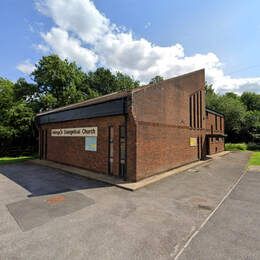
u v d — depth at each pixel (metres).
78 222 5.66
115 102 10.78
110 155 11.43
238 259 4.08
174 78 14.22
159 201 7.45
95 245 4.53
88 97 31.58
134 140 10.05
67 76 29.27
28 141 27.42
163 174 11.91
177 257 4.13
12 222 5.68
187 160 15.98
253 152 27.12
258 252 4.32
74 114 13.77
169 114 13.41
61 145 15.58
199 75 18.77
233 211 6.56
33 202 7.29
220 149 26.50
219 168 14.48
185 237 4.90
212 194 8.39
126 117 10.44
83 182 10.21
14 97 27.20
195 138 17.75
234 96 51.62
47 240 4.74
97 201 7.39
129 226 5.44
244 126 36.12
